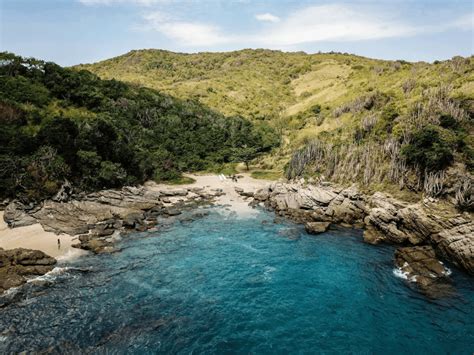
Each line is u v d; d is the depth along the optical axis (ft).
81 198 200.13
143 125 368.48
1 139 208.03
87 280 121.80
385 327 97.30
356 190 193.26
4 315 99.19
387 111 245.65
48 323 96.43
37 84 323.37
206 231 176.04
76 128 237.45
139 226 177.88
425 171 166.09
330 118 393.50
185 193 248.11
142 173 267.80
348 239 163.32
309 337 93.61
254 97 588.09
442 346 89.04
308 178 235.20
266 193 243.40
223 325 98.68
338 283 122.11
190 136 381.40
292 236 166.09
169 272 130.11
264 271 131.85
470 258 125.49
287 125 453.99
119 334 92.94
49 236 157.69
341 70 653.71
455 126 186.50
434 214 147.64
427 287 116.57
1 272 119.55
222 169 343.87
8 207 174.81
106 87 400.47
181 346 89.35
